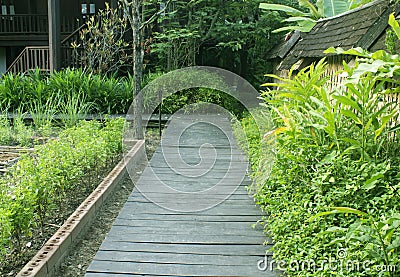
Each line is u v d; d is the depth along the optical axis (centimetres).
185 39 1095
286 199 366
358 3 676
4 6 1490
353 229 257
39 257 278
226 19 1154
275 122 559
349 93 395
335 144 400
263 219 370
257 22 1112
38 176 345
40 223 350
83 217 352
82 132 534
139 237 348
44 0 1502
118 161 558
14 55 1441
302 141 430
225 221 382
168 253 321
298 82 462
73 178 405
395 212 291
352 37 512
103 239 349
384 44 427
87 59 1072
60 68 1071
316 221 313
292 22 1126
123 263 305
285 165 421
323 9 841
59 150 427
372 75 381
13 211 291
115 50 1089
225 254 320
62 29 1462
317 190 349
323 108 419
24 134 667
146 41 1046
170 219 386
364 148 371
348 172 355
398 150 382
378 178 326
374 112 390
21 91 917
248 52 1166
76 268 300
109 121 668
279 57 972
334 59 578
